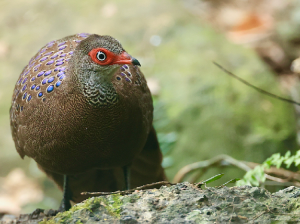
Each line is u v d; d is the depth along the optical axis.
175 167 10.83
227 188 5.20
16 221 6.73
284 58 13.91
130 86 6.53
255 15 15.18
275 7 16.03
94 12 13.92
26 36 13.87
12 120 7.15
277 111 11.48
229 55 12.59
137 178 8.26
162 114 11.11
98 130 6.14
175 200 5.02
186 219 4.72
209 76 11.96
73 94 6.02
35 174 11.38
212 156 10.87
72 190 8.22
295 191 5.12
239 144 10.95
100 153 6.45
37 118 6.33
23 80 6.92
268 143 10.93
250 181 7.12
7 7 14.93
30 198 11.02
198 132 11.12
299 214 4.70
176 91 11.73
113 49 5.87
